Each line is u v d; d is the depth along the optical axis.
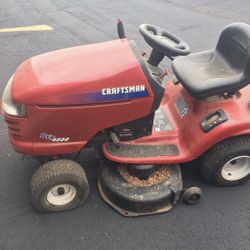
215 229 2.25
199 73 2.38
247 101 2.37
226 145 2.33
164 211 2.31
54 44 4.55
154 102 2.14
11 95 2.07
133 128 2.25
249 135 2.34
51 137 2.13
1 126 3.04
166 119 2.49
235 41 2.41
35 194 2.18
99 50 2.17
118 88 2.04
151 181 2.31
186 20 5.30
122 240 2.17
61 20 5.32
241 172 2.50
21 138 2.13
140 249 2.12
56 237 2.18
